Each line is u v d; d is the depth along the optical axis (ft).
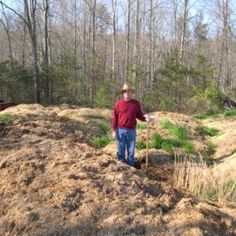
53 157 15.78
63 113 31.37
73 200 12.33
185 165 19.25
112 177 13.82
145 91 53.31
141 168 19.97
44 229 11.25
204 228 11.20
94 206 12.05
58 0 102.37
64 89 59.82
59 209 11.94
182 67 51.39
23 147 17.11
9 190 13.30
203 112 48.21
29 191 13.03
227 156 22.11
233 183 16.40
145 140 23.54
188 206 12.44
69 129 25.13
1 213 12.28
